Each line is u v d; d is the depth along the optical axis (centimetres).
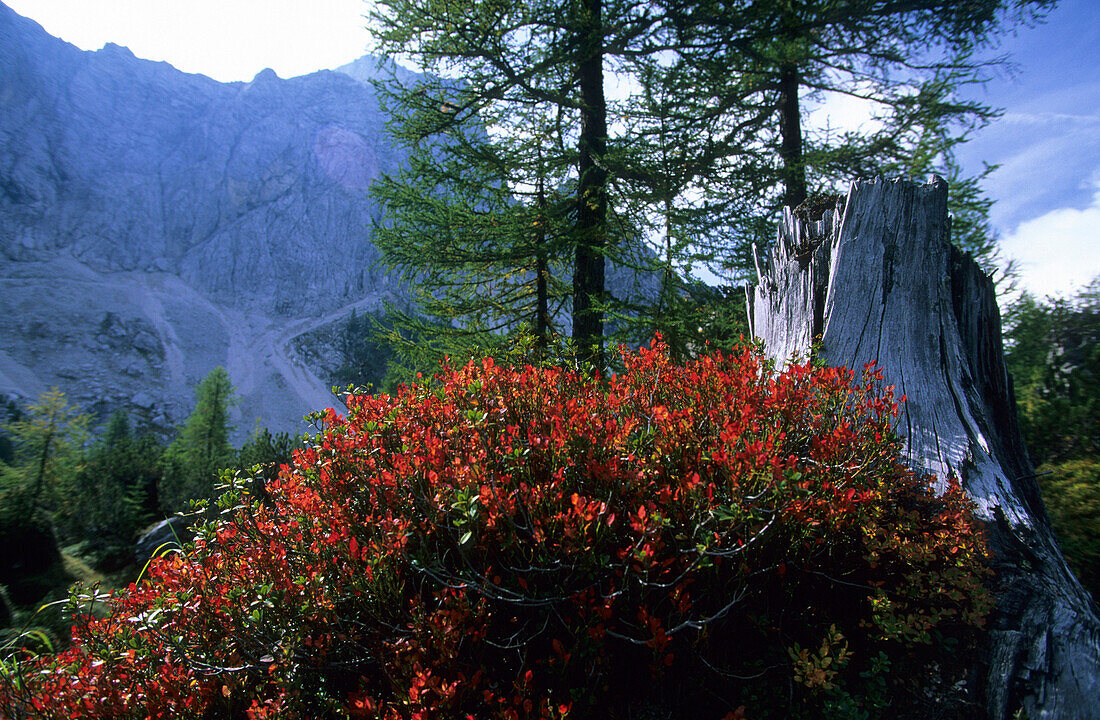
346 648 196
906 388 305
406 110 880
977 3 864
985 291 343
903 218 340
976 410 292
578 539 180
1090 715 169
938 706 181
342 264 13562
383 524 201
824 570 214
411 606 199
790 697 184
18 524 1290
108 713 195
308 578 200
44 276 10950
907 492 245
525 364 326
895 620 190
